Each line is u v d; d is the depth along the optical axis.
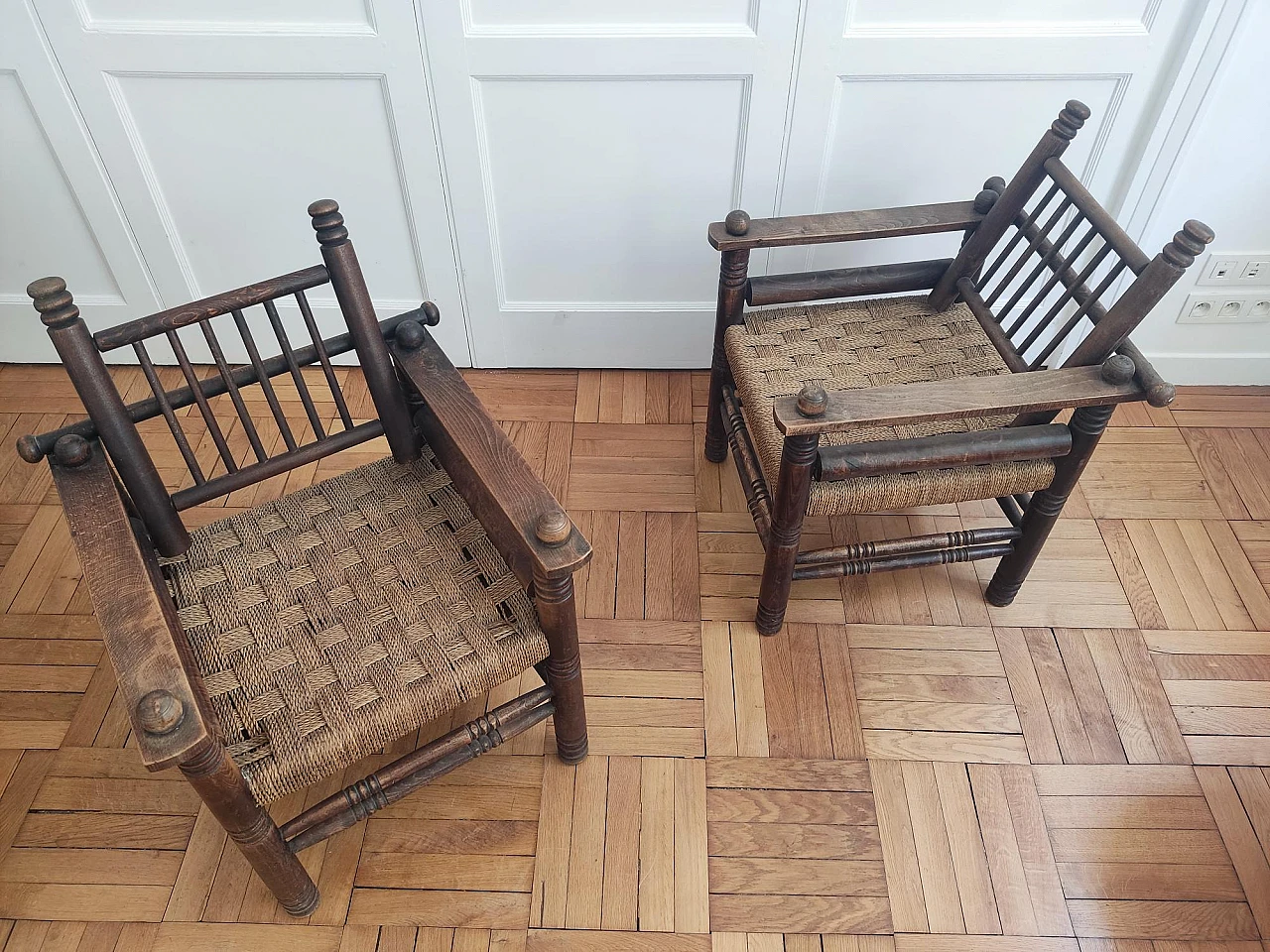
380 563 1.14
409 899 1.22
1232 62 1.43
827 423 1.08
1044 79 1.49
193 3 1.42
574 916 1.21
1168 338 1.84
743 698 1.42
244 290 1.05
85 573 0.94
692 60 1.47
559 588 1.00
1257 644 1.49
